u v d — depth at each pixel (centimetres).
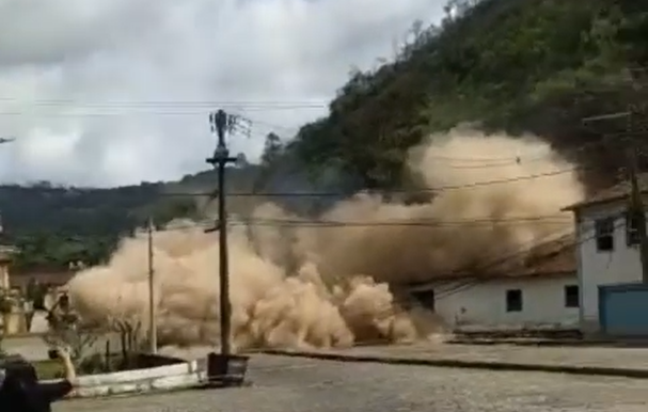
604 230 5178
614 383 2889
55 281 8125
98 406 2927
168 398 3112
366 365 4134
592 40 9612
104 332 5309
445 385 3075
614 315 5000
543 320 5769
